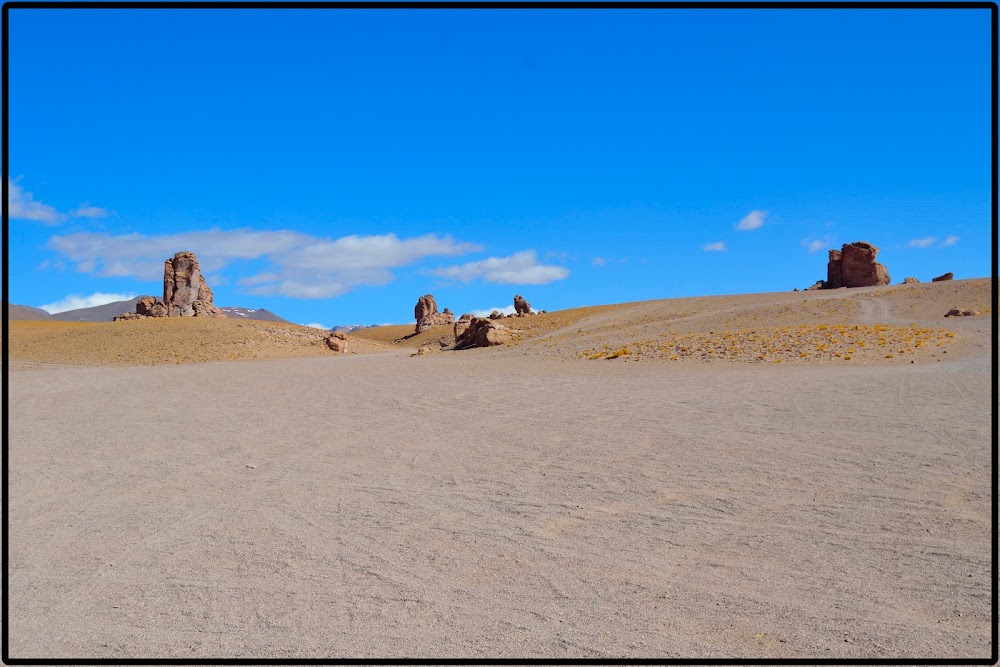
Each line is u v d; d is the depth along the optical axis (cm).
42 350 7575
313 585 709
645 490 1015
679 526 855
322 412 1934
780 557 742
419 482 1120
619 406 1814
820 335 3581
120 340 8100
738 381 2261
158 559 798
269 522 929
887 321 4825
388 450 1383
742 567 720
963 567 692
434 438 1490
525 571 732
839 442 1241
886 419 1420
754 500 941
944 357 2822
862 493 943
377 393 2338
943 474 1002
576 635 586
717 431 1401
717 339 3778
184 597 688
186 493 1100
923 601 626
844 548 757
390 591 690
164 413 2017
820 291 8869
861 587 660
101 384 2969
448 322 14775
